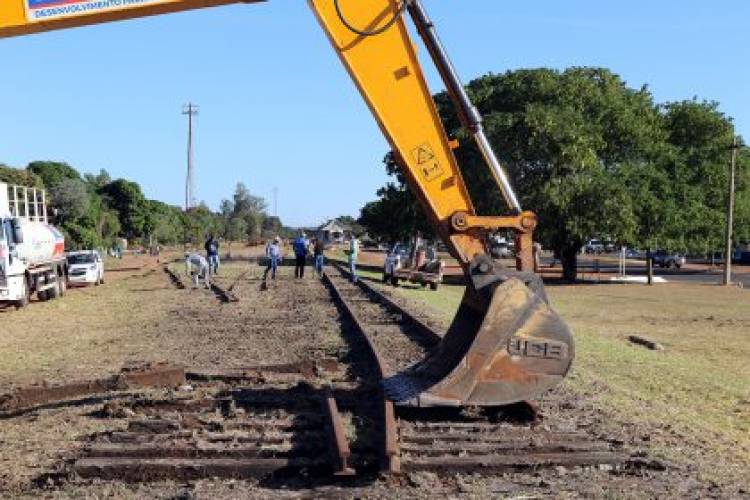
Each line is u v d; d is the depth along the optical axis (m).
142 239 118.44
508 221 9.81
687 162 59.25
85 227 80.38
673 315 30.58
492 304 9.38
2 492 7.44
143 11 8.88
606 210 49.81
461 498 7.26
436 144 9.76
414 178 9.75
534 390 9.40
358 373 13.61
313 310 25.50
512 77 55.69
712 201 59.12
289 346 17.34
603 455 8.41
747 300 38.75
